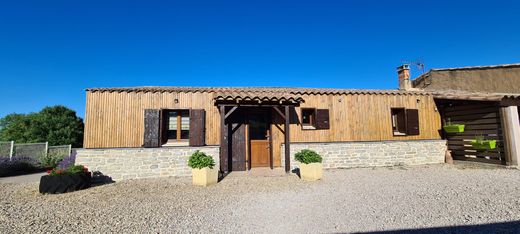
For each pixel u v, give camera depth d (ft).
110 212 16.34
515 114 30.63
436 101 38.68
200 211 16.31
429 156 36.47
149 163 29.09
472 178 24.88
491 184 21.93
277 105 30.14
